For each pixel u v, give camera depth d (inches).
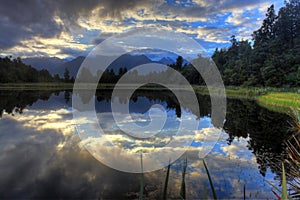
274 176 144.5
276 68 1238.3
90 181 136.7
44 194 122.4
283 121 375.6
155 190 124.5
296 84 1107.3
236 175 146.9
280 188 125.6
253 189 126.6
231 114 461.1
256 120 389.7
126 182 134.2
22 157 182.9
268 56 1396.4
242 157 185.2
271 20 1811.0
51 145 217.6
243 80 1374.3
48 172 152.0
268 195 119.3
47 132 275.3
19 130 288.0
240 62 1487.5
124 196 117.2
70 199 114.2
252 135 275.9
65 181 137.1
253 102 740.0
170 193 120.4
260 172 151.6
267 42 1598.2
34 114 430.9
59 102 661.3
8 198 116.6
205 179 139.9
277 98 674.2
